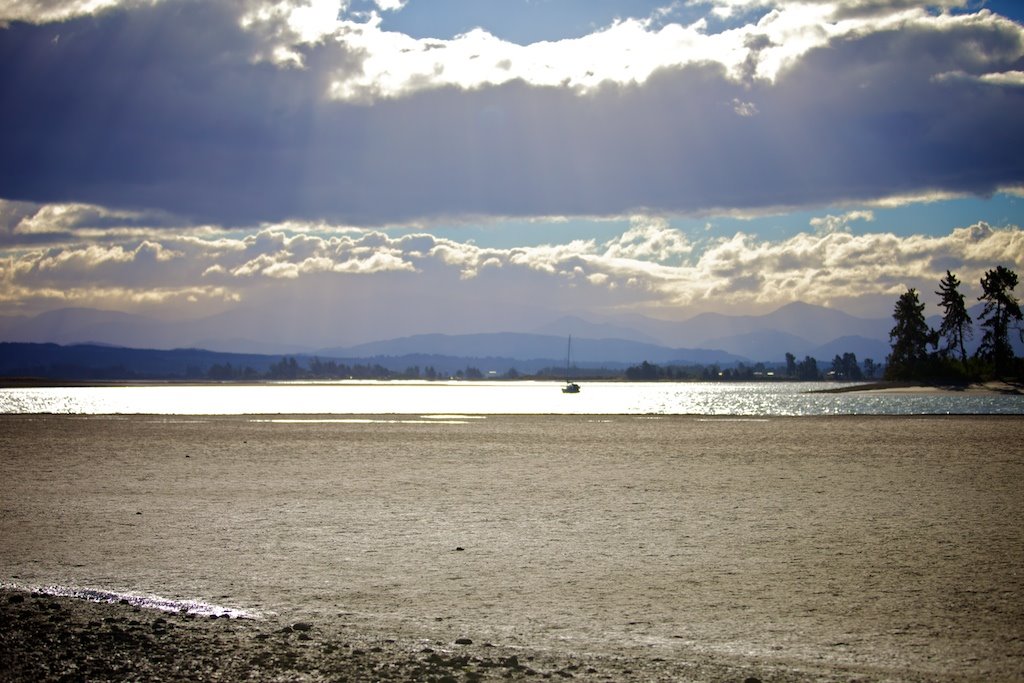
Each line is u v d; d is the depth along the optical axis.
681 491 30.05
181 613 14.81
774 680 11.51
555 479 33.72
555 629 13.88
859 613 14.56
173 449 47.53
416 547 20.33
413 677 11.66
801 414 92.69
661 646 12.98
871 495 28.62
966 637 13.24
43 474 35.59
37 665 12.21
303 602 15.56
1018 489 29.94
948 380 168.50
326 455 44.00
